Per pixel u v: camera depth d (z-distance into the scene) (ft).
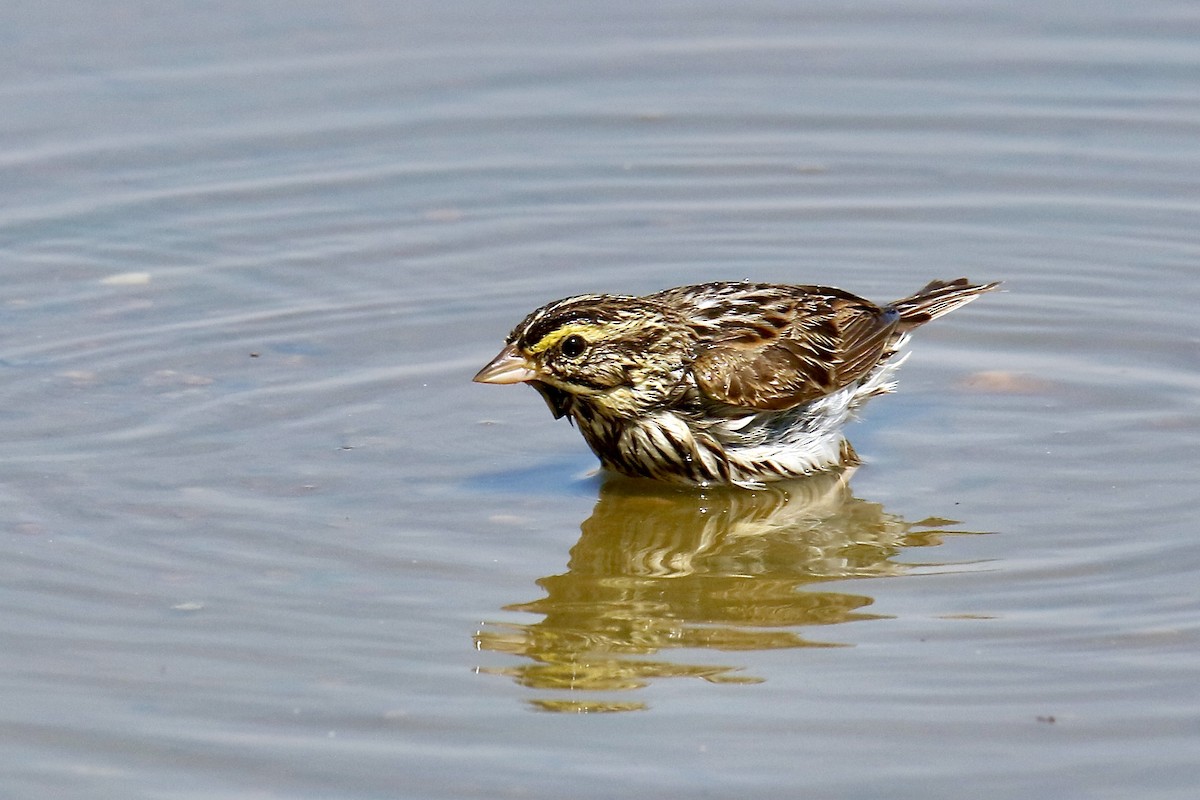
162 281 58.13
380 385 51.67
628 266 59.93
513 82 70.90
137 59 71.46
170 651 36.91
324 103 69.21
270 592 39.58
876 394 48.96
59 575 40.19
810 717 34.17
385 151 66.80
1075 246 60.39
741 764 32.55
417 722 34.24
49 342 53.78
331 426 49.06
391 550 41.96
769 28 74.69
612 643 37.58
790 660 36.65
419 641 37.50
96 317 55.52
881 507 44.57
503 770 32.50
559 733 33.78
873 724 33.83
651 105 69.72
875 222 62.69
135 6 75.66
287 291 57.67
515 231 62.03
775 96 70.18
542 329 45.19
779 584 40.83
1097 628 37.40
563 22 75.05
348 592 39.73
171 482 45.27
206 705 34.83
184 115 68.13
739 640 37.70
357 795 31.76
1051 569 40.50
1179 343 53.72
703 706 34.76
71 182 64.18
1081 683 35.09
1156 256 59.41
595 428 46.83
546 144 67.46
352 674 36.04
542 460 47.93
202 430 48.47
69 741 33.60
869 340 48.29
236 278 58.49
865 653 36.81
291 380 51.78
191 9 75.66
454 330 55.31
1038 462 46.73
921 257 60.39
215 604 38.96
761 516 45.50
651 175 65.72
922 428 49.29
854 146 67.21
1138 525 42.65
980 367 53.11
